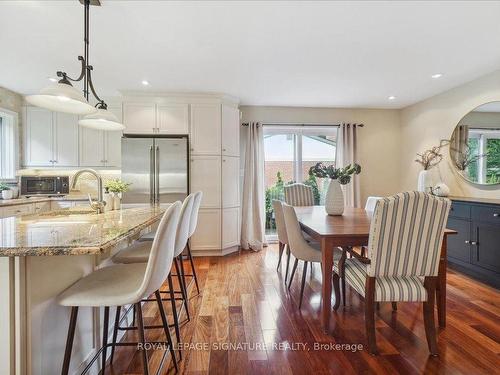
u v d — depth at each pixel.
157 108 3.93
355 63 2.97
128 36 2.39
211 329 2.07
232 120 4.19
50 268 1.21
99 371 1.64
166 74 3.26
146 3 1.94
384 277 1.79
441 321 2.07
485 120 3.35
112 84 3.58
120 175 4.24
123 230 1.36
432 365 1.66
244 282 3.00
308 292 2.74
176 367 1.59
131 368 1.66
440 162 4.02
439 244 1.72
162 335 2.00
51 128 4.07
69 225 1.53
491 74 3.27
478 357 1.73
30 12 2.04
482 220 2.92
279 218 3.00
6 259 1.03
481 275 2.96
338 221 2.43
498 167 3.24
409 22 2.19
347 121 4.85
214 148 4.01
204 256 4.01
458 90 3.72
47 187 3.93
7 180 3.83
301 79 3.44
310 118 4.79
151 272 1.18
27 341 1.07
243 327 2.09
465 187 3.65
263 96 4.16
